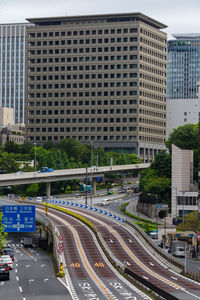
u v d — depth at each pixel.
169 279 155.25
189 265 195.50
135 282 143.50
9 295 127.25
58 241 194.25
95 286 140.00
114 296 125.25
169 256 184.12
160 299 117.69
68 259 188.75
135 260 189.50
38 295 127.06
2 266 152.38
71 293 129.62
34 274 163.50
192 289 137.88
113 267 174.25
